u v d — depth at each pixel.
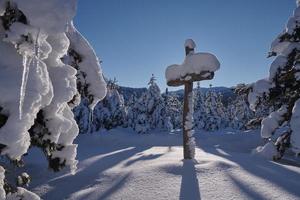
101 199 8.09
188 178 9.37
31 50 4.38
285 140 15.12
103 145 31.69
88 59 6.68
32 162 13.77
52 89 4.75
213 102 56.94
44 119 5.00
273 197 7.61
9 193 5.08
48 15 4.35
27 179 5.66
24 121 4.26
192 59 12.21
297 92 15.15
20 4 4.31
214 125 52.41
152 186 8.71
